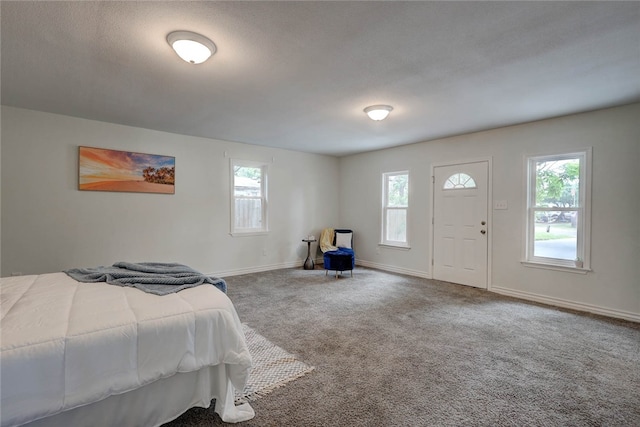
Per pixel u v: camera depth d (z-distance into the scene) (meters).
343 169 6.69
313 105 3.38
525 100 3.19
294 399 1.87
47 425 1.30
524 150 4.03
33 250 3.63
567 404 1.84
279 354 2.44
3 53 2.25
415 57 2.31
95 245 4.01
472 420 1.69
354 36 2.02
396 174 5.75
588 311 3.50
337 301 3.83
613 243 3.36
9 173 3.49
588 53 2.24
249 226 5.54
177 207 4.67
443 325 3.06
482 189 4.45
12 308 1.56
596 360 2.37
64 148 3.79
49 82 2.78
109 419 1.44
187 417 1.69
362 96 3.11
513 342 2.68
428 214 5.12
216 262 5.08
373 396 1.90
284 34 2.00
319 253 6.50
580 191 3.62
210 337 1.64
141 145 4.34
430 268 5.09
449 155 4.84
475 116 3.73
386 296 4.05
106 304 1.64
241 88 2.90
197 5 1.70
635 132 3.23
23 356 1.20
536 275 3.92
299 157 6.14
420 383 2.04
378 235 5.96
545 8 1.73
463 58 2.32
